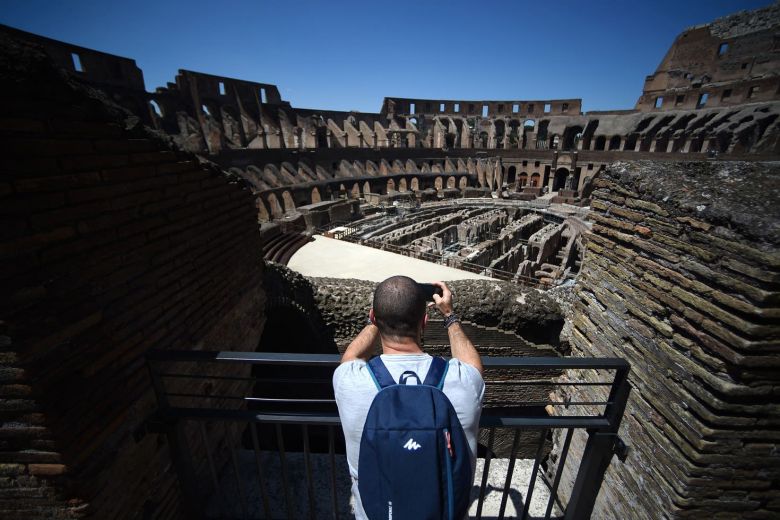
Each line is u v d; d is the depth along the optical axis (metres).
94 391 2.96
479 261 20.97
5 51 2.46
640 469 3.83
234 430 5.52
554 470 5.75
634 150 46.16
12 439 2.66
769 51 43.66
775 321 2.71
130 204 3.43
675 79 50.69
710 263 3.13
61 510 2.89
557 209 38.72
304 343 11.06
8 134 2.39
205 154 28.98
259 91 40.22
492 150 54.22
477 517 3.32
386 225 28.23
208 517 4.14
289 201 33.16
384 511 1.70
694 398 3.21
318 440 11.14
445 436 1.76
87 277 2.92
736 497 3.24
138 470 3.50
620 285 4.32
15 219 2.38
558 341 10.72
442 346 11.27
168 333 3.99
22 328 2.39
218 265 5.13
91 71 26.78
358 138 50.53
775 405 2.93
